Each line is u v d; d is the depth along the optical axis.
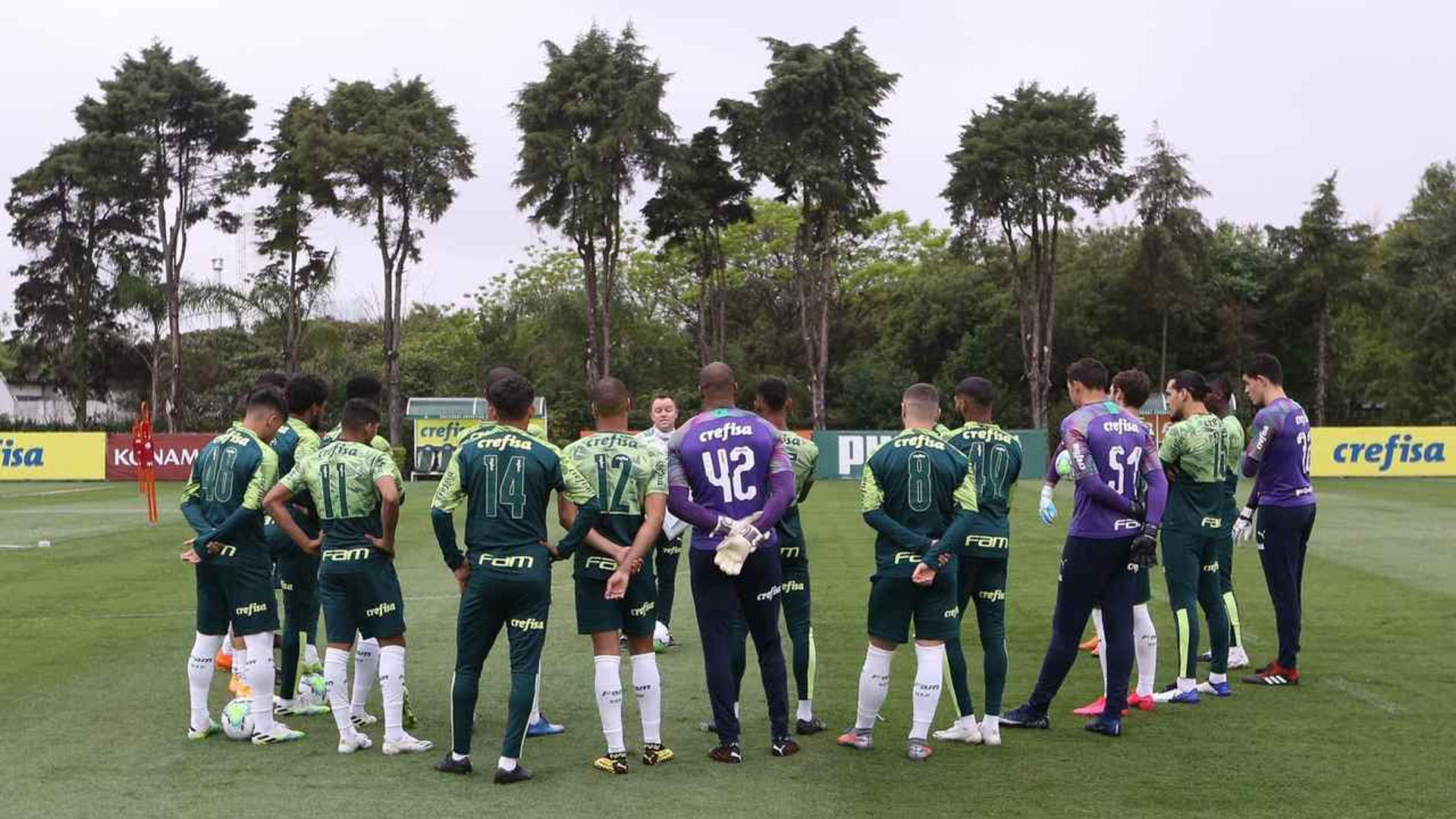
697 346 55.84
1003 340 51.34
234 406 49.69
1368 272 51.47
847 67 42.09
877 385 51.72
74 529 19.41
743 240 56.78
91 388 51.66
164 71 43.81
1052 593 12.38
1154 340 51.12
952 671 6.75
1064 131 43.12
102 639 10.12
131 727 7.26
